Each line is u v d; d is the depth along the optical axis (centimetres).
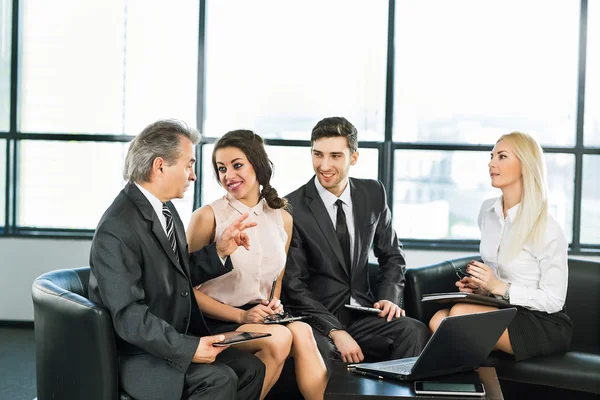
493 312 290
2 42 592
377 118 584
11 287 593
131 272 278
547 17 571
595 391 340
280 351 320
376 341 365
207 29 589
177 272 294
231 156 346
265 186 356
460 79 577
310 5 584
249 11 587
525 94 574
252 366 307
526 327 355
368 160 582
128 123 595
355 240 383
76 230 599
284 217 369
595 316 389
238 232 317
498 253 382
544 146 573
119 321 272
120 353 284
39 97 596
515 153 373
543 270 369
